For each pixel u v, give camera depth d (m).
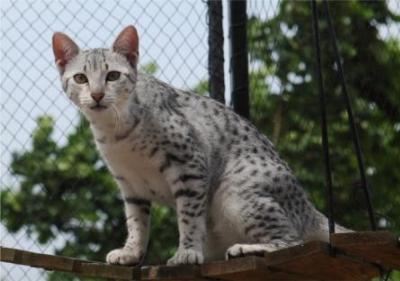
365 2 7.83
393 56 7.63
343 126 7.59
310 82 7.72
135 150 5.71
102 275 5.26
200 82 7.18
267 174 5.81
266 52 7.40
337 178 7.45
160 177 5.80
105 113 5.64
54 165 7.08
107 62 5.73
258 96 7.37
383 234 4.50
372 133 7.49
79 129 7.09
